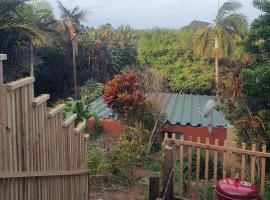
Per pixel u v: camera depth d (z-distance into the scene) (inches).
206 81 884.6
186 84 904.9
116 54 1082.7
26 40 855.7
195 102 633.6
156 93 461.4
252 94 296.2
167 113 522.6
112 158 338.3
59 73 1062.4
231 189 184.4
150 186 178.9
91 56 1072.8
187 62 933.8
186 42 943.0
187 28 962.1
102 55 1067.3
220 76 334.0
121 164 334.6
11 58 841.5
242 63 327.9
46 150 141.2
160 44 976.3
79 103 509.7
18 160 114.7
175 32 993.5
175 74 928.9
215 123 478.6
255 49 323.3
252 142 298.8
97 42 1075.3
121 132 447.5
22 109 115.7
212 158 319.9
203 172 307.6
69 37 1053.8
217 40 851.4
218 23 871.1
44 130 137.6
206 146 226.1
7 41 800.9
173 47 956.6
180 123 475.5
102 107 599.2
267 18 315.3
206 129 467.2
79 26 1069.8
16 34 812.6
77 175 198.2
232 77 314.3
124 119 445.1
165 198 197.2
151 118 442.6
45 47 1008.9
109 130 504.7
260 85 287.3
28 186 128.3
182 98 677.9
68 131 174.1
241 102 308.0
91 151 365.7
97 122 503.8
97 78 1066.7
